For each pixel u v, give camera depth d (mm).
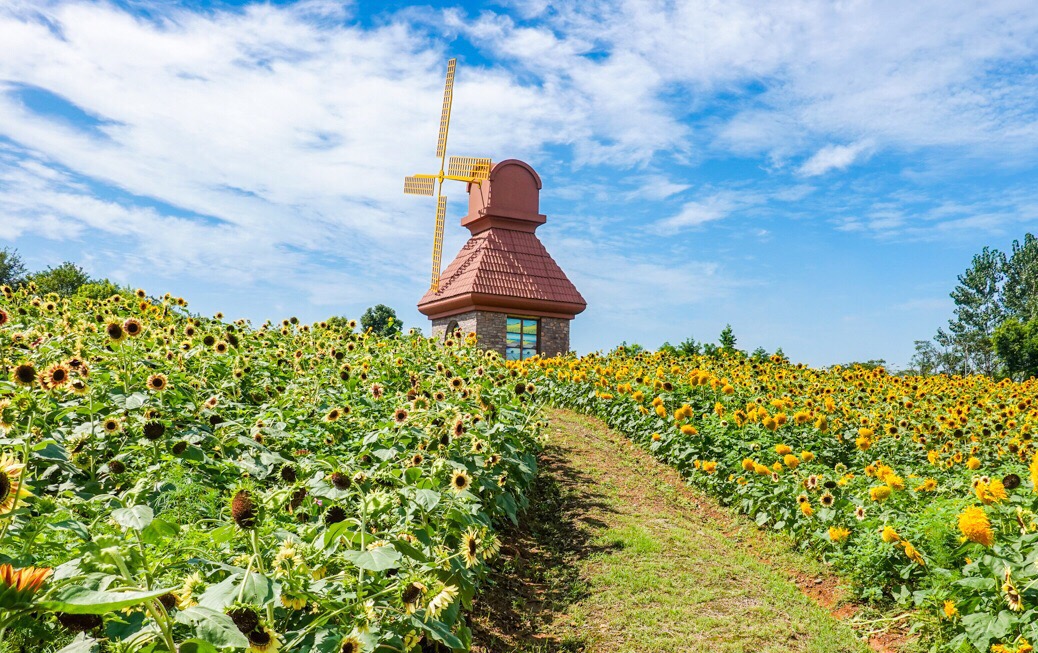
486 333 30625
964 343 71875
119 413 5406
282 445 6047
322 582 3205
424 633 3988
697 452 10562
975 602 5504
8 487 2494
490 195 33531
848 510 7684
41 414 4793
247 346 10055
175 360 7352
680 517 9133
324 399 7789
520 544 7699
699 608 6535
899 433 10797
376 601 3387
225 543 3371
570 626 6066
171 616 2514
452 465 5699
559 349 32344
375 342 12844
